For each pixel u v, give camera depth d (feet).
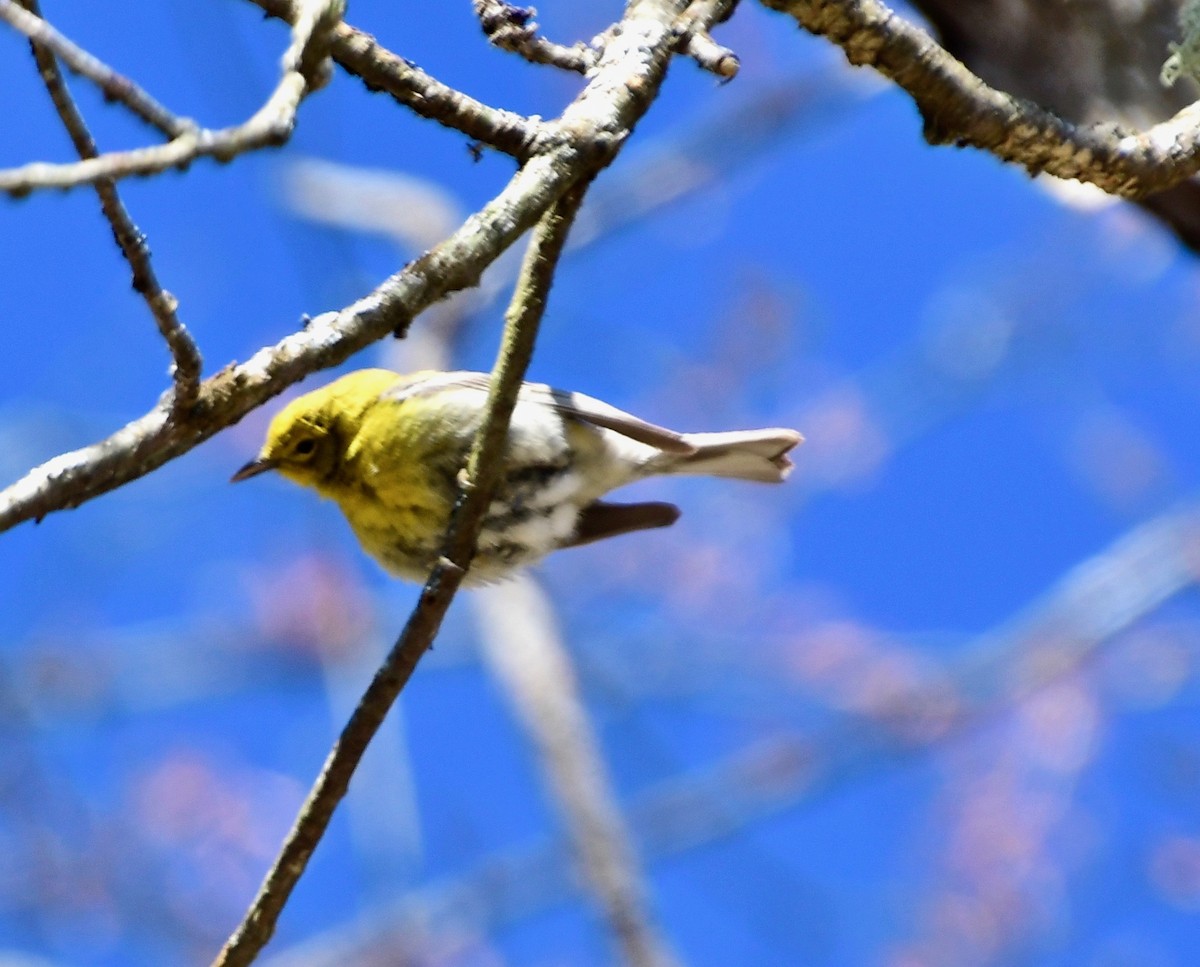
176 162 14.03
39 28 13.75
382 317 18.15
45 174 13.37
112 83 14.01
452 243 18.49
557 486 30.99
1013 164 22.76
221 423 17.43
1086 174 22.62
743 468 33.32
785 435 32.63
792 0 21.07
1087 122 26.71
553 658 53.31
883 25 21.29
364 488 31.35
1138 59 26.71
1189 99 26.63
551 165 18.92
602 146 19.03
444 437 30.32
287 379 17.66
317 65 15.60
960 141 22.49
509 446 29.96
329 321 18.07
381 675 20.84
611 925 49.24
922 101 22.07
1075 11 26.73
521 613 54.08
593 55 20.63
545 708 52.24
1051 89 26.99
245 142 14.56
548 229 19.45
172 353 16.76
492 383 20.59
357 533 32.30
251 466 32.17
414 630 20.99
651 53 19.80
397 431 30.50
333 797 20.79
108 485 17.04
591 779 51.26
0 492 16.43
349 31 18.70
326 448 31.71
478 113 18.92
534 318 20.10
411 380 31.09
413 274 18.28
